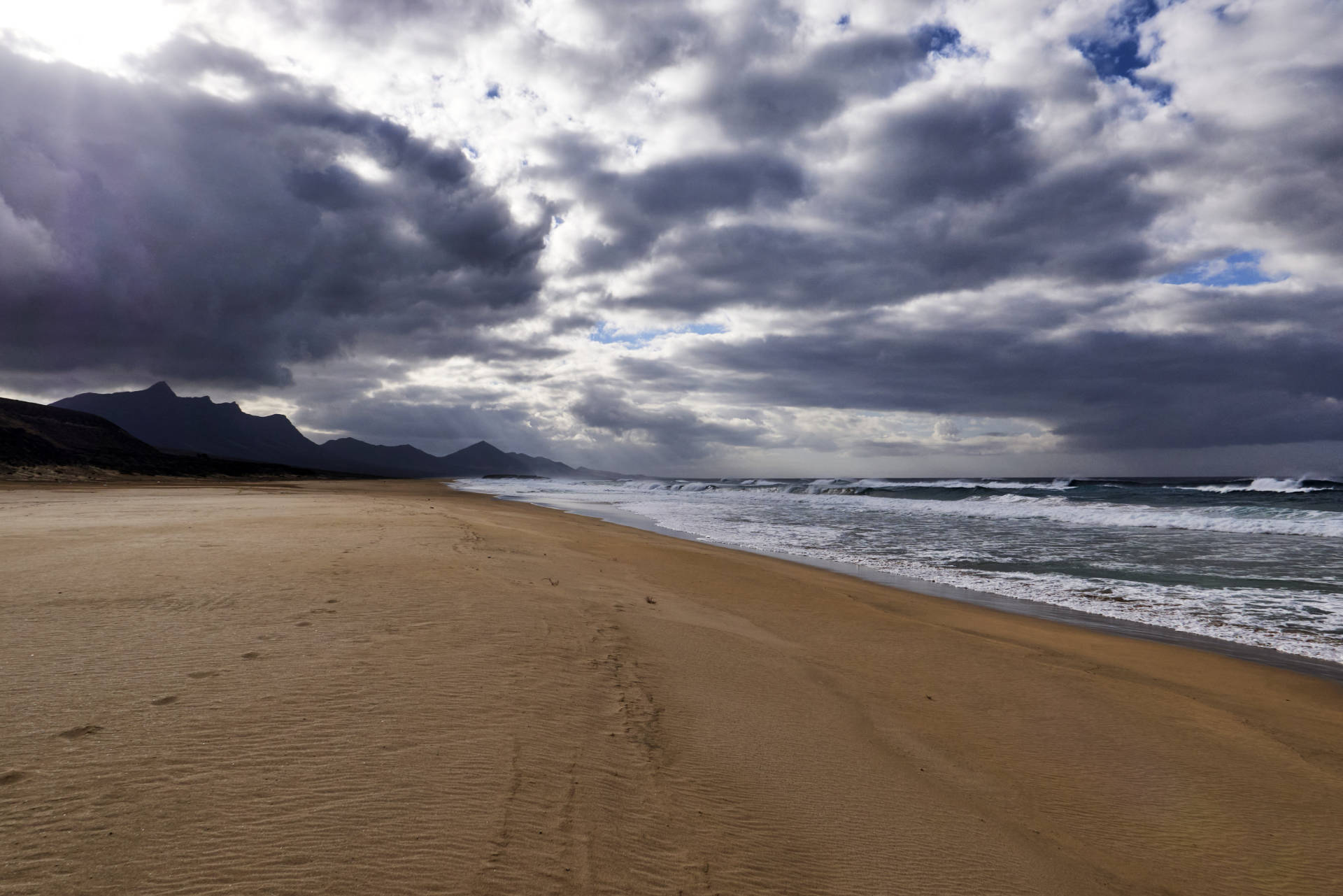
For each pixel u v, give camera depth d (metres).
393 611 7.16
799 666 7.21
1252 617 11.05
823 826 3.95
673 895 3.03
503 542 14.27
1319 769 5.50
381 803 3.36
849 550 18.78
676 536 22.02
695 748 4.68
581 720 4.77
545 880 2.96
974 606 11.68
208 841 2.92
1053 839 4.21
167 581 8.09
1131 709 6.66
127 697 4.40
